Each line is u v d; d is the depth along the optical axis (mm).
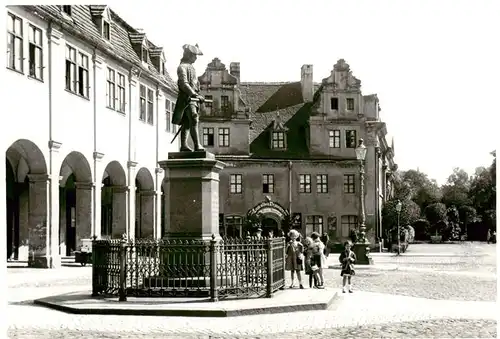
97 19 36656
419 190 108688
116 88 38281
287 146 57719
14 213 35375
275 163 56781
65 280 23156
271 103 61031
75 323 13094
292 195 56750
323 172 57000
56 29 30609
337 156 57219
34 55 29031
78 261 31562
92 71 34938
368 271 30094
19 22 27688
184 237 16469
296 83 62594
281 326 12828
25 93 27859
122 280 15406
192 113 17234
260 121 59562
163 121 46125
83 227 34438
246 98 61406
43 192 29641
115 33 40312
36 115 28844
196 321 13359
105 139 36375
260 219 53938
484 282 23906
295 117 59656
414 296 18922
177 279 15695
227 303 14891
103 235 43969
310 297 16312
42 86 29391
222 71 57281
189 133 17781
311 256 20578
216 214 16969
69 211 40406
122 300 15336
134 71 40562
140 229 44312
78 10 34594
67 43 31953
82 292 17688
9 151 33531
